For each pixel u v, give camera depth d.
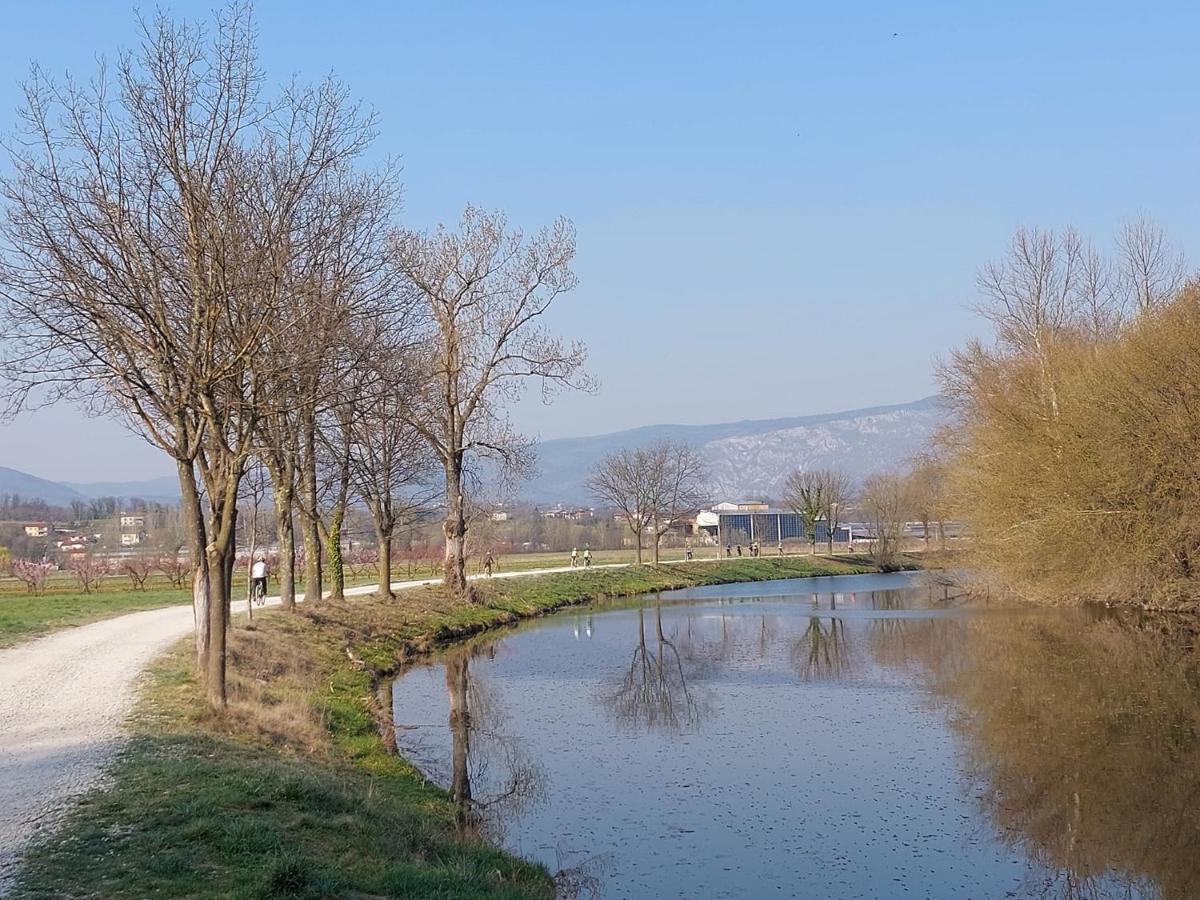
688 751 22.67
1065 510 40.69
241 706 19.88
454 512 49.94
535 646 41.50
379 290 24.45
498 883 13.12
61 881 10.27
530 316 48.25
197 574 21.84
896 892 14.49
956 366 52.88
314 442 37.59
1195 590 39.47
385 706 27.59
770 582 83.62
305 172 19.91
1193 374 37.34
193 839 11.76
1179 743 22.00
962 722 24.86
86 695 20.78
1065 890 14.56
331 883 10.95
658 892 14.45
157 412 22.09
